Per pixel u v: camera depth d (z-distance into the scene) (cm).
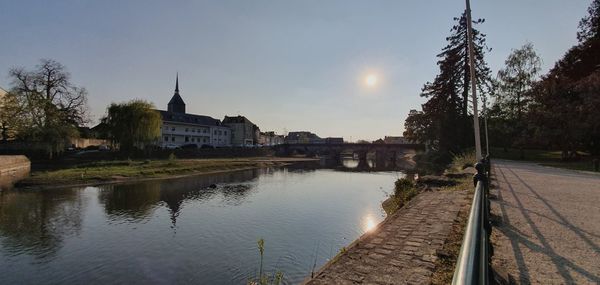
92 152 5166
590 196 1116
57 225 1759
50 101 4625
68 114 4978
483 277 126
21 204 2258
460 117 3712
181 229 1694
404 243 644
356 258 574
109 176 3491
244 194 2803
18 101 4484
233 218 1922
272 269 1184
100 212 2064
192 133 8981
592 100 3005
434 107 4097
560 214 833
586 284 420
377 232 732
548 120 3569
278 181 3794
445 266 523
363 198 2578
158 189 3017
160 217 1952
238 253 1345
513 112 4641
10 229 1675
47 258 1302
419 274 498
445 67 3769
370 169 5862
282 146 10475
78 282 1101
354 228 1686
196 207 2244
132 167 4250
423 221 812
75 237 1562
